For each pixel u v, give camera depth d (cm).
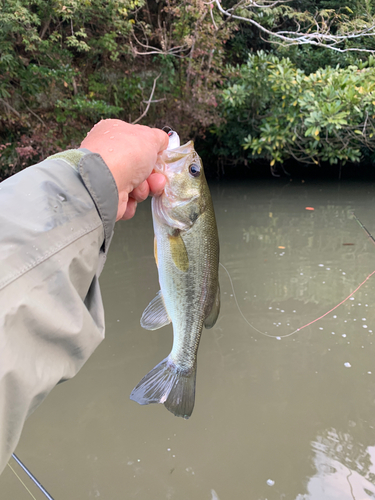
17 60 205
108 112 229
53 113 222
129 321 102
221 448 67
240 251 151
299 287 122
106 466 64
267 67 242
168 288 40
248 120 270
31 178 18
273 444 68
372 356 91
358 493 59
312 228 178
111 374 84
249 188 264
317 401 78
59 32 223
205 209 40
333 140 245
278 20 296
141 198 33
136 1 218
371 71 221
